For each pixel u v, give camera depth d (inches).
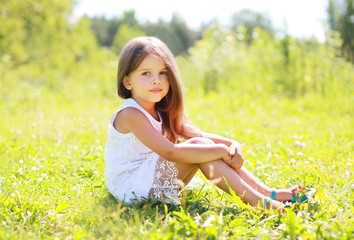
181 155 82.3
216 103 291.7
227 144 98.9
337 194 88.3
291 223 64.6
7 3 568.7
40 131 161.9
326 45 338.3
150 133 84.8
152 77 87.5
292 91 324.2
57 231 70.0
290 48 341.4
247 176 86.8
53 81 405.7
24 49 615.5
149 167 84.9
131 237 63.1
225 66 359.9
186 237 63.6
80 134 162.9
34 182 99.4
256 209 77.2
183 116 100.8
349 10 422.3
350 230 63.9
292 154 118.6
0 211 75.2
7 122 189.6
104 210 74.0
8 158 123.3
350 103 248.2
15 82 335.6
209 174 83.2
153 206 82.8
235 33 394.6
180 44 1680.6
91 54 673.6
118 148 88.7
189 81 371.2
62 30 678.5
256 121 219.5
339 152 129.7
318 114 243.3
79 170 112.5
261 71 343.9
